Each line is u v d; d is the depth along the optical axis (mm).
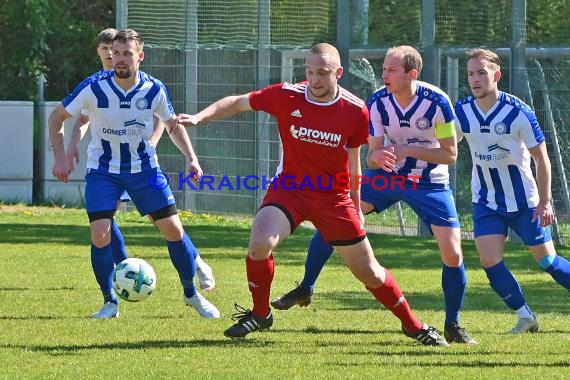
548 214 22312
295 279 31156
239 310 24578
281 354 19297
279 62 48031
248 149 49562
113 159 22875
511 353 19812
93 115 22703
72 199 58812
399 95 21391
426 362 18719
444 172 21938
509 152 22625
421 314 25125
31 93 66062
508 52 42906
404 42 44281
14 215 51656
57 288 27938
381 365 18375
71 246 38688
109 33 25547
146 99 22672
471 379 17234
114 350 19484
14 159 57750
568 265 23422
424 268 35000
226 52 49188
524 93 42656
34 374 17219
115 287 22469
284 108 19219
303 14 46906
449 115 21156
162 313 24078
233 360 18625
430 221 21641
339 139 19172
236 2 48812
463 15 43500
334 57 18891
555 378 17406
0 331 21406
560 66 42312
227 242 41281
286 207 19672
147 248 38469
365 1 45031
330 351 19719
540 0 42344
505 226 23078
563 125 42406
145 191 22953
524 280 32750
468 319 24453
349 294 28094
